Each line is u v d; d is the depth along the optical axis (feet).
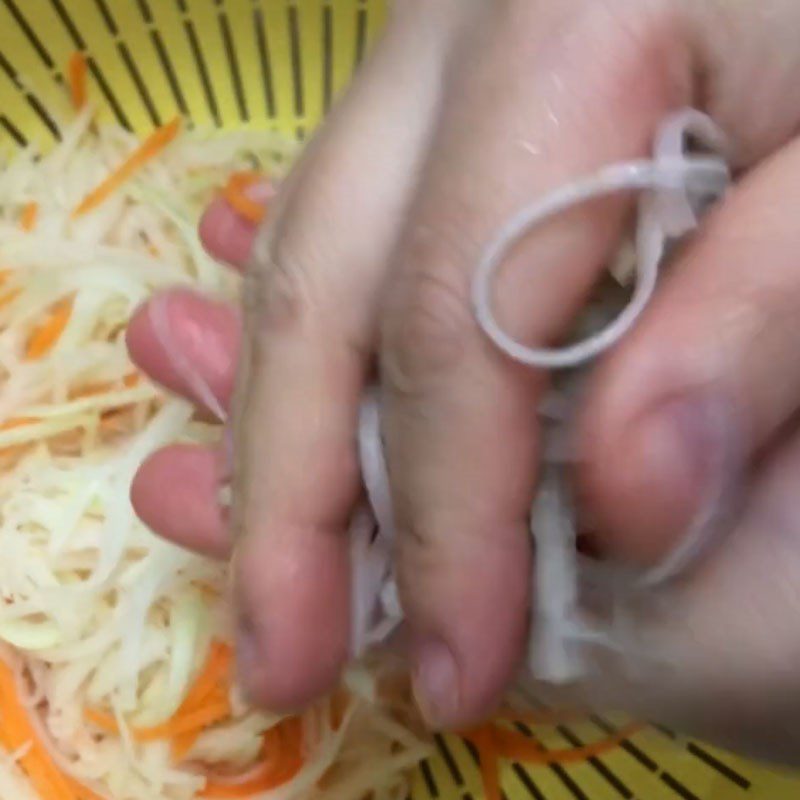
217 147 0.96
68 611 0.81
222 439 0.69
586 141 0.43
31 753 0.80
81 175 0.95
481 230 0.42
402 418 0.44
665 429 0.38
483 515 0.44
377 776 0.83
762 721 0.42
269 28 0.93
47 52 0.91
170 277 0.93
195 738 0.81
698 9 0.45
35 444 0.87
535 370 0.43
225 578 0.80
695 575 0.41
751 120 0.48
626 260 0.45
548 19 0.44
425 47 0.51
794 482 0.41
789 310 0.38
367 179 0.51
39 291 0.90
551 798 0.82
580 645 0.46
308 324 0.51
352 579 0.54
